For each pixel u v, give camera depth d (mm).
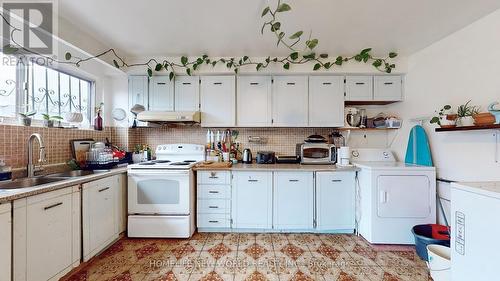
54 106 2480
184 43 2562
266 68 2947
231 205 2756
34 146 2109
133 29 2236
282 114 3037
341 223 2730
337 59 2871
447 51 2359
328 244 2480
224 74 3037
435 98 2504
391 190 2439
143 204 2607
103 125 3047
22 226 1406
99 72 2930
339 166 2803
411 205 2432
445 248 1973
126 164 2832
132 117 3113
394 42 2520
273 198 2740
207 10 1904
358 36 2377
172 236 2578
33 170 1980
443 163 2412
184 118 2861
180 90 3051
